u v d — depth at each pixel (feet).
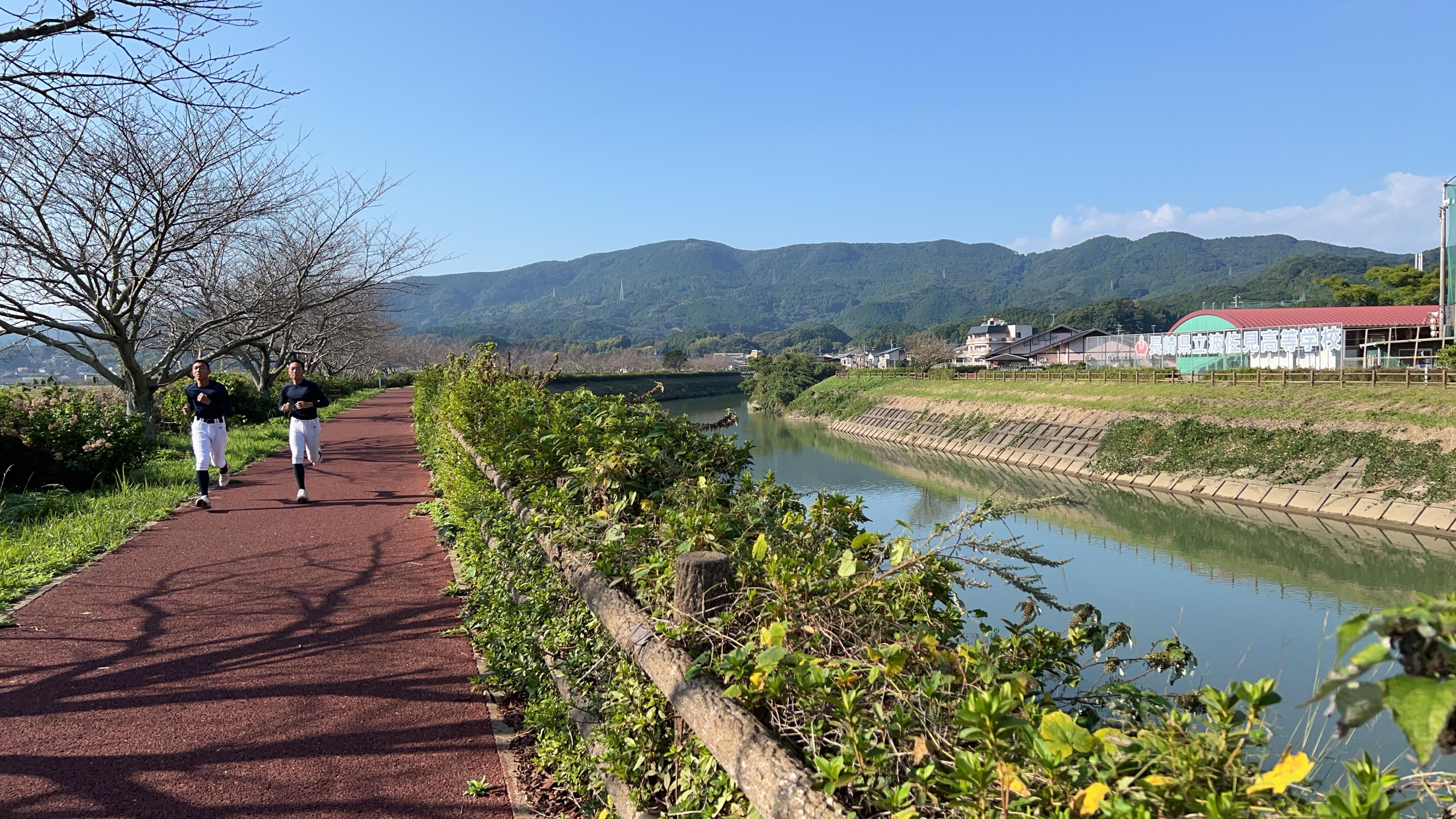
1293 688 25.36
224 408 28.96
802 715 6.25
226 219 41.01
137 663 14.17
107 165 35.17
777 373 226.58
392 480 35.73
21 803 9.75
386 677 13.67
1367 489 72.84
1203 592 44.83
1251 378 102.94
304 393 30.12
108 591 18.37
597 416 17.42
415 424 53.36
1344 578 51.03
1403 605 3.01
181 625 16.12
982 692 5.07
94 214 38.91
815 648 7.19
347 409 93.97
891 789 5.27
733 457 16.99
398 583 19.16
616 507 12.02
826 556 9.23
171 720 12.01
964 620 9.39
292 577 19.65
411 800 10.03
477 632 15.30
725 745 5.99
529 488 15.34
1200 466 88.89
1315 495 75.61
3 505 25.85
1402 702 2.66
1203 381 109.19
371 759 10.98
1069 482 96.27
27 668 13.87
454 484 22.80
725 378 344.28
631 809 8.05
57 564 20.04
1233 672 27.96
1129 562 52.54
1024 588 9.25
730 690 6.48
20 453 30.07
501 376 38.47
